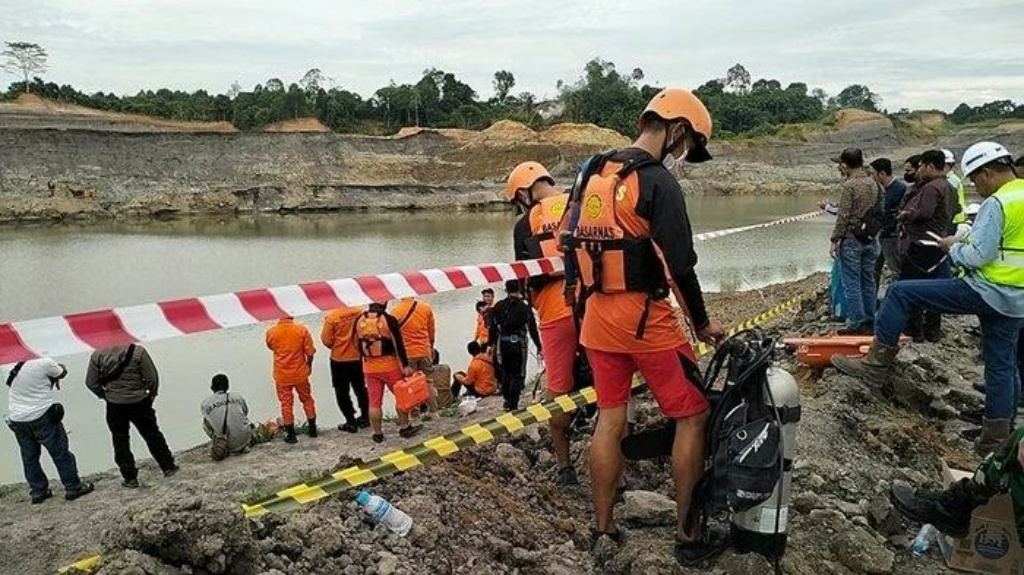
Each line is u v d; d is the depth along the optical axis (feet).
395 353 26.78
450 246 141.59
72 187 245.45
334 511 13.88
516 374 28.73
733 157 381.40
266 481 21.38
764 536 11.74
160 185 276.62
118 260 122.31
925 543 13.96
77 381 46.26
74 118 296.51
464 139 343.46
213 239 156.87
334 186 270.26
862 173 25.80
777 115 465.47
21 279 102.58
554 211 16.65
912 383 20.08
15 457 34.94
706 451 12.37
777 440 11.36
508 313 28.40
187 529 10.14
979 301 16.56
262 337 58.75
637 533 13.84
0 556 18.37
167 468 24.38
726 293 71.15
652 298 11.79
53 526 20.02
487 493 15.69
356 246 141.90
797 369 21.94
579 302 12.53
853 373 19.08
